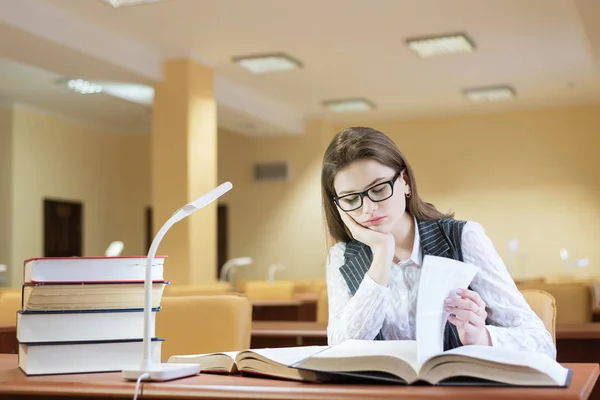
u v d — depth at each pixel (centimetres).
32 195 1061
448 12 692
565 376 129
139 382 137
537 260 1102
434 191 1148
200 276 807
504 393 118
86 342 161
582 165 1089
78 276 163
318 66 872
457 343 170
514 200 1114
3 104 1027
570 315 355
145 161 1249
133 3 654
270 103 1052
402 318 179
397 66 877
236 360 150
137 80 802
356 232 175
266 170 1187
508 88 992
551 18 713
